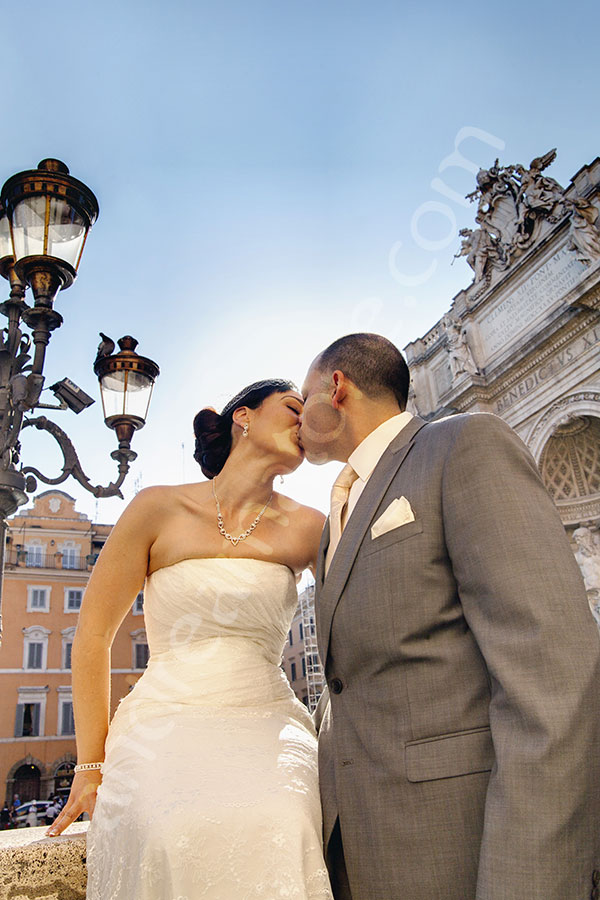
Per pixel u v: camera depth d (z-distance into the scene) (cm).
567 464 1702
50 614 2838
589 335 1600
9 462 487
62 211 472
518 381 1806
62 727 2695
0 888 184
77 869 192
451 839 132
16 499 488
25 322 482
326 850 155
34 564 2878
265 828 140
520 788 115
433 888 131
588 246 1554
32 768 2627
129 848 147
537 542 133
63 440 547
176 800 143
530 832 111
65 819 192
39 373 475
